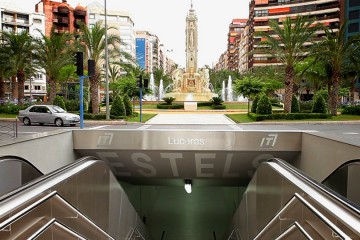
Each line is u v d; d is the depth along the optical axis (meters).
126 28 113.38
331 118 26.38
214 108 43.16
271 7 96.25
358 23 69.81
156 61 165.62
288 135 13.05
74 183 6.11
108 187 8.72
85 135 13.59
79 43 29.27
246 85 32.03
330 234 3.97
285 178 6.04
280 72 50.00
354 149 8.66
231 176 16.23
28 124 23.27
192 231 22.38
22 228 4.10
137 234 13.50
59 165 12.30
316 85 48.50
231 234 14.08
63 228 5.38
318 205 4.34
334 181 10.08
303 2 91.56
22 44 33.38
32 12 79.75
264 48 29.17
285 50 27.78
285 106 28.39
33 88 78.38
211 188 25.89
